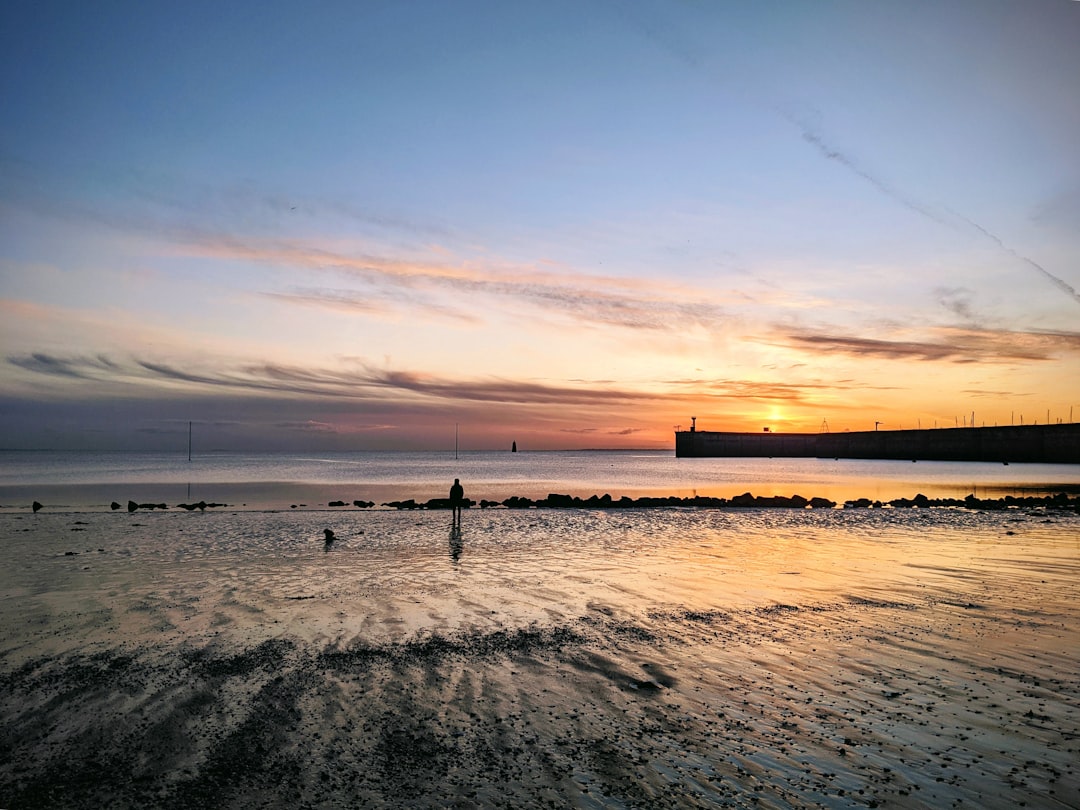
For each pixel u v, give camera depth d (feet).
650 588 47.88
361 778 20.33
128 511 108.17
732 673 29.58
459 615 39.93
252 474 286.46
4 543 70.54
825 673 29.53
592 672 29.76
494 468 399.03
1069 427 482.69
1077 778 20.06
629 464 522.06
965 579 51.16
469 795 19.29
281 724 24.17
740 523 92.43
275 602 43.14
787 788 19.58
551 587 48.24
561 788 19.70
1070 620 38.42
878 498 164.86
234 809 18.60
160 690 27.37
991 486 212.23
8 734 23.27
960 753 21.72
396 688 27.76
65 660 31.04
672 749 22.18
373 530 83.20
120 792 19.47
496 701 26.43
